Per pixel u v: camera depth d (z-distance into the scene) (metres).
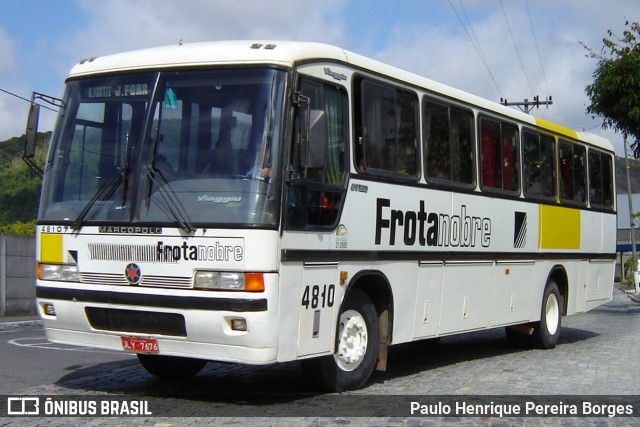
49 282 8.50
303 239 8.06
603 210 16.73
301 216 8.05
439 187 10.75
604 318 23.34
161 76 8.31
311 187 8.22
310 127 7.89
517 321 13.13
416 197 10.22
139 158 8.15
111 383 9.75
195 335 7.71
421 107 10.51
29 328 18.81
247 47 8.15
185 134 8.05
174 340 7.86
